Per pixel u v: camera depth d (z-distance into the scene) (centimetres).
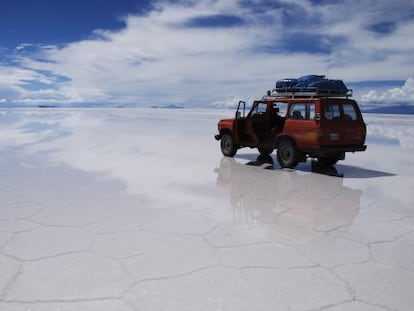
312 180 823
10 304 302
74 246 424
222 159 1123
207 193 688
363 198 668
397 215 567
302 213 570
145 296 317
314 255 410
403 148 1441
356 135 929
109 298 313
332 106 895
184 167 971
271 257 402
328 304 309
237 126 1135
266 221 528
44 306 300
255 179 826
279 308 301
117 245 429
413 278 358
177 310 296
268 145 1036
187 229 488
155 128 2467
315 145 884
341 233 484
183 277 352
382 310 301
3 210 563
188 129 2384
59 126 2561
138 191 694
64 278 347
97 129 2308
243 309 299
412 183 800
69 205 594
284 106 980
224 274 359
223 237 461
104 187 723
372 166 1034
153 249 418
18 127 2411
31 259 388
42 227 488
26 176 822
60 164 984
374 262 394
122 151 1262
